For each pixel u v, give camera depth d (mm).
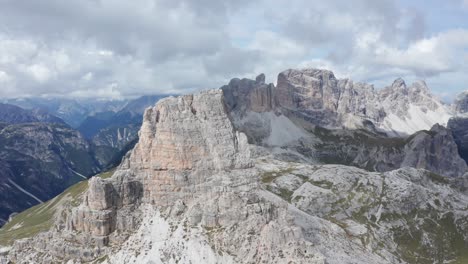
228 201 162250
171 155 175625
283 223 156000
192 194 171625
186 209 168625
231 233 153875
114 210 168625
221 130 181750
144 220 168500
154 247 155500
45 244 170750
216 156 176125
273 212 164250
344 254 176125
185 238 155875
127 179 175000
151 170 176500
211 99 186875
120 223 166625
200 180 173500
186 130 178000
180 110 183250
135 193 175125
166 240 157375
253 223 155500
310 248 143750
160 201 173500
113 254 157125
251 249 146375
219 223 160250
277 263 137625
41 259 163625
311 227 187500
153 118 185000
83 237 164000
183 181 173250
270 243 144125
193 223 161875
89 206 169000
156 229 163250
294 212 191500
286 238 145250
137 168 179875
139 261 151125
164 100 186250
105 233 163625
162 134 178000
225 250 149500
